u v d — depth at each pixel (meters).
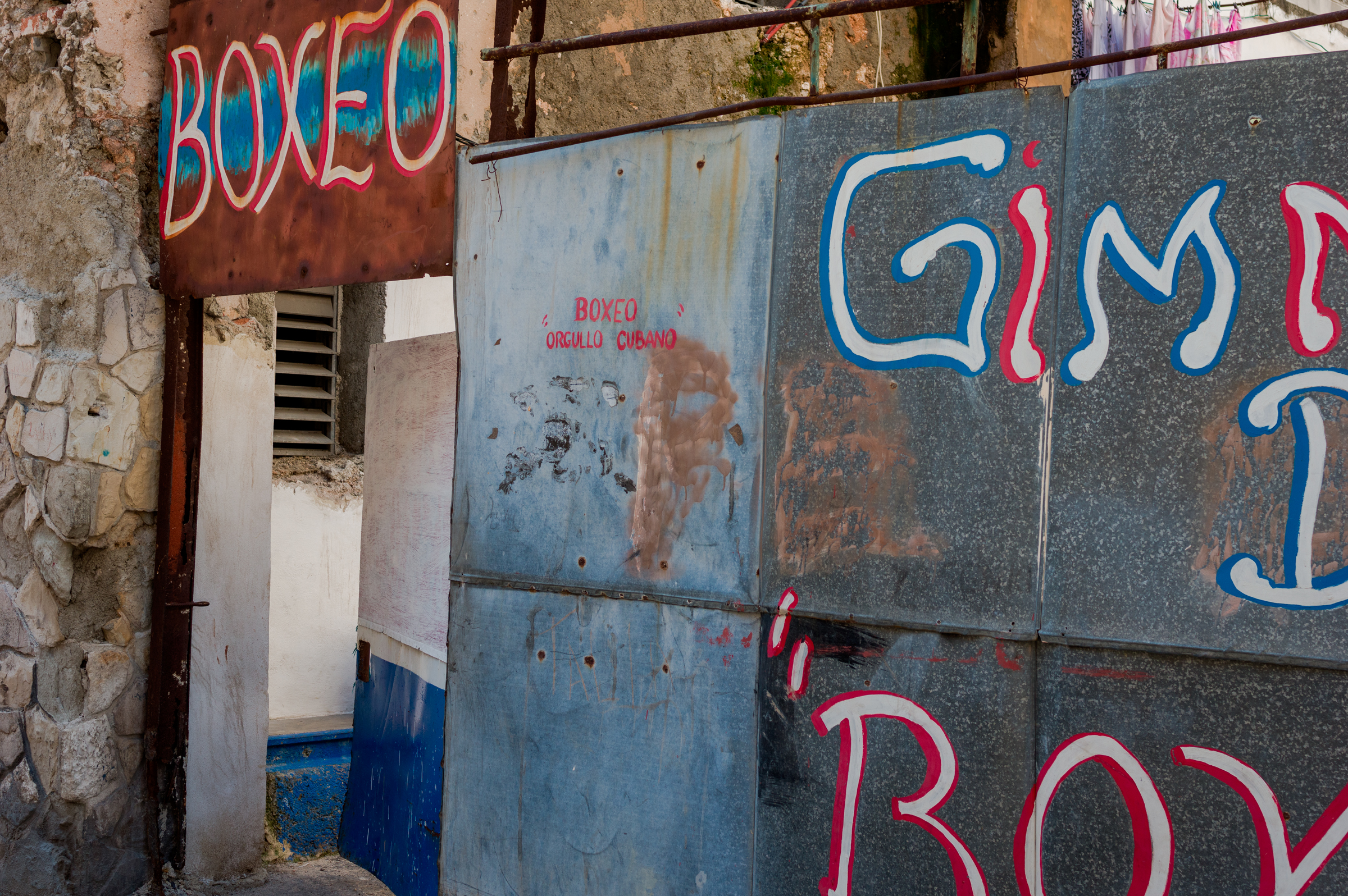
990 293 1.87
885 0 1.93
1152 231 1.75
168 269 3.26
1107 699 1.76
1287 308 1.66
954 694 1.88
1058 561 1.81
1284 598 1.65
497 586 2.34
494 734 2.33
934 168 1.92
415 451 3.42
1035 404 1.83
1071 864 1.78
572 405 2.27
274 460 4.31
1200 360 1.71
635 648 2.17
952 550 1.89
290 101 2.86
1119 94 1.78
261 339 3.59
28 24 3.48
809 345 2.02
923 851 1.90
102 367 3.19
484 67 2.55
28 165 3.52
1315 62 1.65
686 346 2.14
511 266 2.36
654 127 2.15
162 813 3.33
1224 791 1.68
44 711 3.28
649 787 2.14
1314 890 1.62
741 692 2.06
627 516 2.19
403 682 3.44
